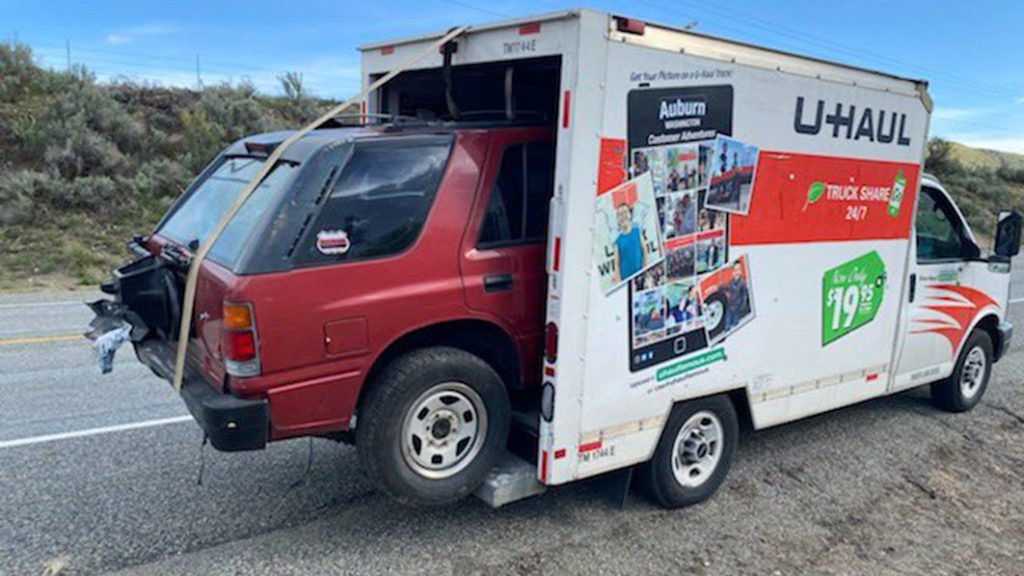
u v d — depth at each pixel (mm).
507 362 4156
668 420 4344
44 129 17453
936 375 6219
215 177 4680
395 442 3682
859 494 4906
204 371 3727
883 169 5211
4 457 4980
